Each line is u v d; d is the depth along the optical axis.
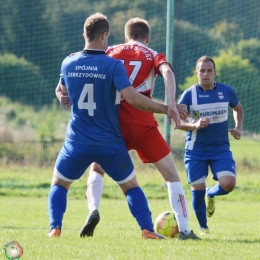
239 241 19.03
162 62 18.67
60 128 79.50
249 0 69.38
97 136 17.55
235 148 61.84
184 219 18.89
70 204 40.22
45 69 85.81
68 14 83.88
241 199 44.19
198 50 74.31
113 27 87.69
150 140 18.88
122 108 18.73
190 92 24.09
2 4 82.69
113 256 14.41
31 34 83.69
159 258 14.26
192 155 23.61
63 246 15.94
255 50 69.19
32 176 53.44
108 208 37.59
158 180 48.94
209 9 74.06
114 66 17.45
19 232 20.55
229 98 24.05
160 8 88.50
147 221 18.39
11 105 89.75
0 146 62.62
